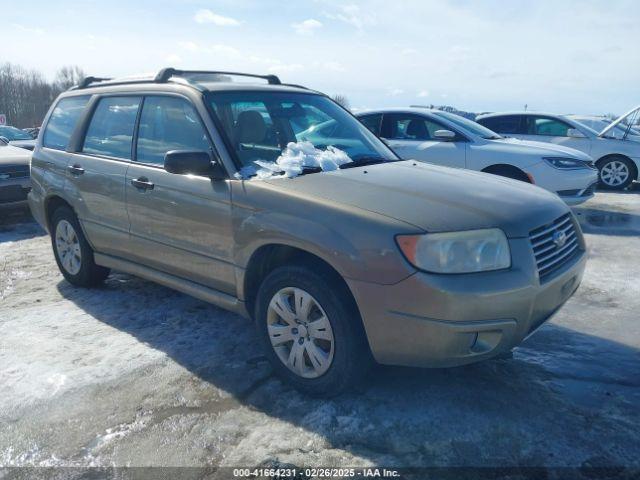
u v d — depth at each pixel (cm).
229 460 261
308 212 296
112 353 370
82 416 298
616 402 302
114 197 418
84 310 448
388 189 309
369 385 321
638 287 488
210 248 350
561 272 305
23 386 329
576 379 328
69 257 500
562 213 328
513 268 278
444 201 295
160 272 405
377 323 275
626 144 1070
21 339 393
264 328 328
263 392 318
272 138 374
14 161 792
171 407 305
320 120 415
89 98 477
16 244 681
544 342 379
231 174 338
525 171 740
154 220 387
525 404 300
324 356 301
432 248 266
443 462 254
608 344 376
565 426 280
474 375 332
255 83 423
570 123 1112
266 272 340
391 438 272
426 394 311
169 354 368
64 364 355
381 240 271
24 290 502
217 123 358
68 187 466
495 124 1160
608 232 704
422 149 795
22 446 275
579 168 748
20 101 7706
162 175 378
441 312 262
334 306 289
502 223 283
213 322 420
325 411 296
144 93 416
